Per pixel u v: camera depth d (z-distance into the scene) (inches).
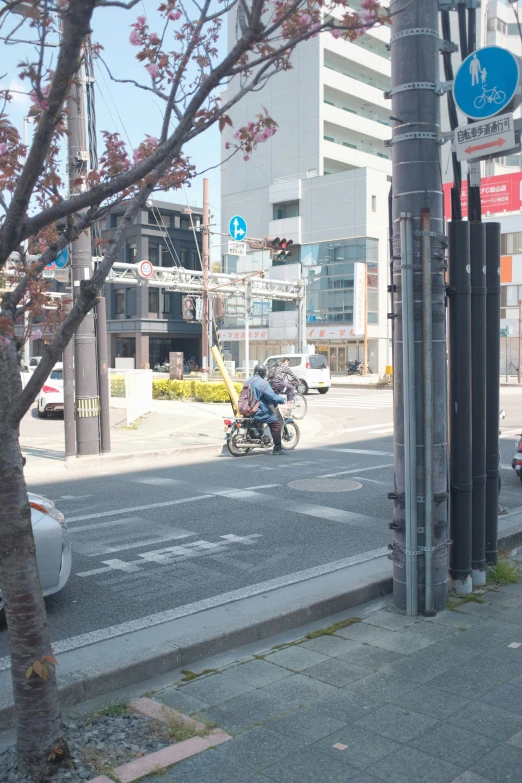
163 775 125.4
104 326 529.7
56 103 108.7
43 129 108.7
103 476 472.1
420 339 201.6
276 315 2265.0
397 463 209.0
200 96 122.5
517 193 1395.2
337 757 132.0
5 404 118.5
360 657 178.1
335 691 159.5
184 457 554.6
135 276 1330.0
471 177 230.7
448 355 223.9
